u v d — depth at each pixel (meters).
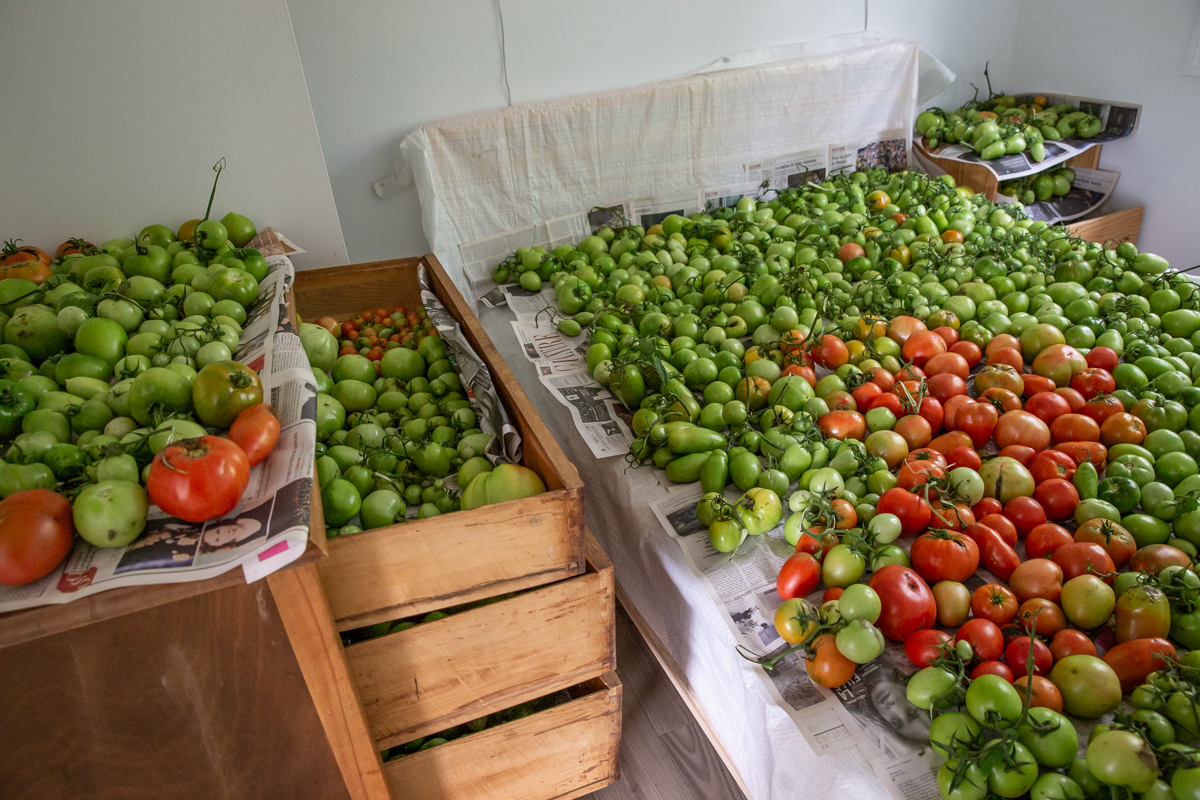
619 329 1.98
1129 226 2.96
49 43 1.52
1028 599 1.20
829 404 1.67
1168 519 1.33
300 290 1.96
